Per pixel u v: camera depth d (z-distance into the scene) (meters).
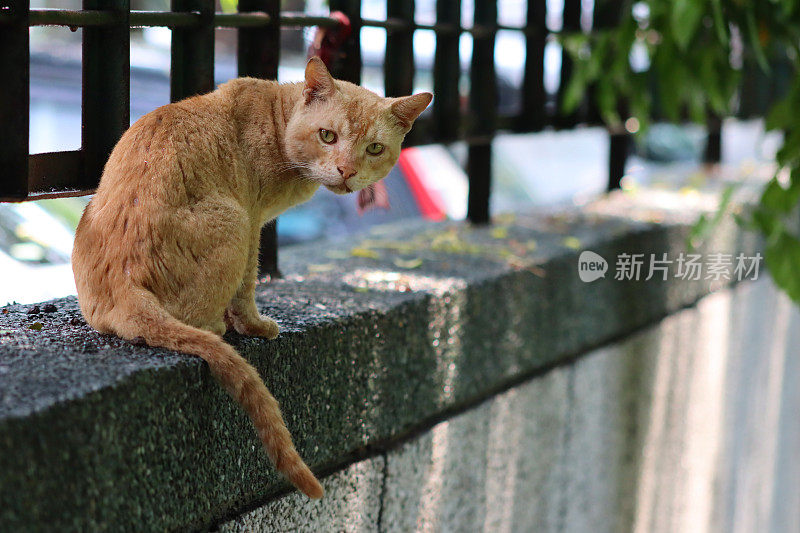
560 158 9.06
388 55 4.08
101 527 2.15
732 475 6.52
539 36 5.06
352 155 2.75
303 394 2.81
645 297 5.00
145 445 2.25
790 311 7.35
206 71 3.10
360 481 3.14
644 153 9.20
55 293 3.45
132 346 2.43
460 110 4.56
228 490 2.56
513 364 3.98
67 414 2.03
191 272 2.44
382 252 4.23
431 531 3.59
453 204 6.50
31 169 2.62
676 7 4.08
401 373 3.27
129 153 2.49
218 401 2.47
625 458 5.07
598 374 4.69
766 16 4.71
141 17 2.82
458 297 3.54
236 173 2.62
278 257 4.04
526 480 4.22
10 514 1.91
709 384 5.89
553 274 4.19
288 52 9.20
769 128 4.64
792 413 7.81
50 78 6.77
